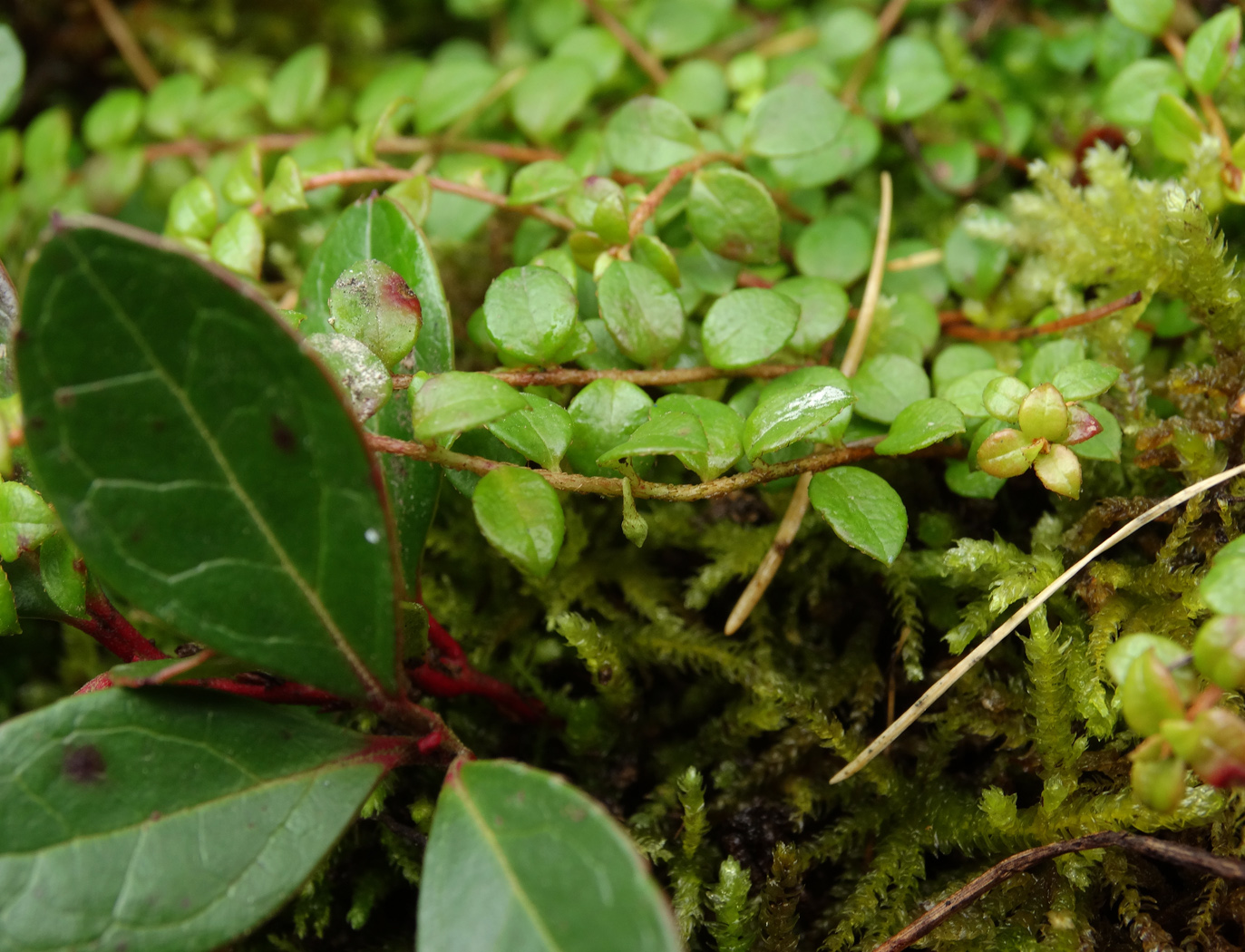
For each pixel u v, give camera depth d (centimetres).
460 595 15
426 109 17
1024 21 19
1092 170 16
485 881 11
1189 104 16
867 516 13
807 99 15
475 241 17
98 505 11
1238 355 14
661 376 14
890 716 14
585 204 14
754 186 15
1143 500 14
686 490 13
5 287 13
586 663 14
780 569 15
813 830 14
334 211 18
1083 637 14
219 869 11
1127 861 13
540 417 13
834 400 13
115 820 11
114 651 13
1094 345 15
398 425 13
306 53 18
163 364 11
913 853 14
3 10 21
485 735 15
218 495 11
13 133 19
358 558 11
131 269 11
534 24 20
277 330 11
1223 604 11
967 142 17
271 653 11
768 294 14
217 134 18
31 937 11
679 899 13
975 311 16
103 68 22
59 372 11
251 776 12
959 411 13
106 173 18
